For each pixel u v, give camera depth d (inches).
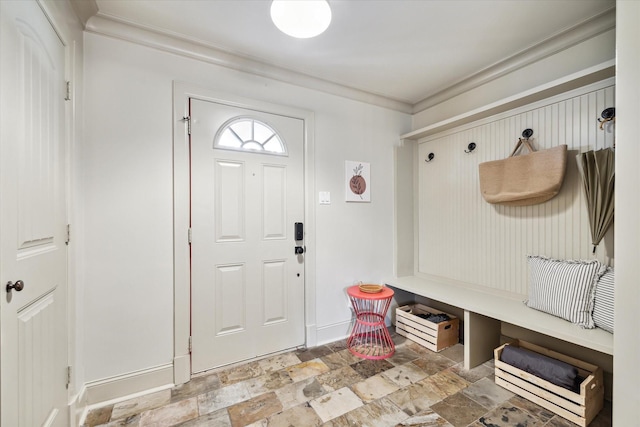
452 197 103.3
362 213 104.8
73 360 57.4
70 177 56.2
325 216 96.7
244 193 82.1
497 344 86.2
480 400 65.4
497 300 82.7
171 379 70.9
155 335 69.7
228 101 79.3
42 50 45.0
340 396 67.0
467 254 98.3
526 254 82.1
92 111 63.9
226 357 79.7
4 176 34.5
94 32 64.4
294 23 57.9
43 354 44.6
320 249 95.7
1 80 33.9
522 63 82.3
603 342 55.1
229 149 79.7
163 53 71.6
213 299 77.6
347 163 101.3
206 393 68.1
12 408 35.4
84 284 62.6
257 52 78.1
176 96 72.3
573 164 71.8
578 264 66.6
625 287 42.4
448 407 63.1
